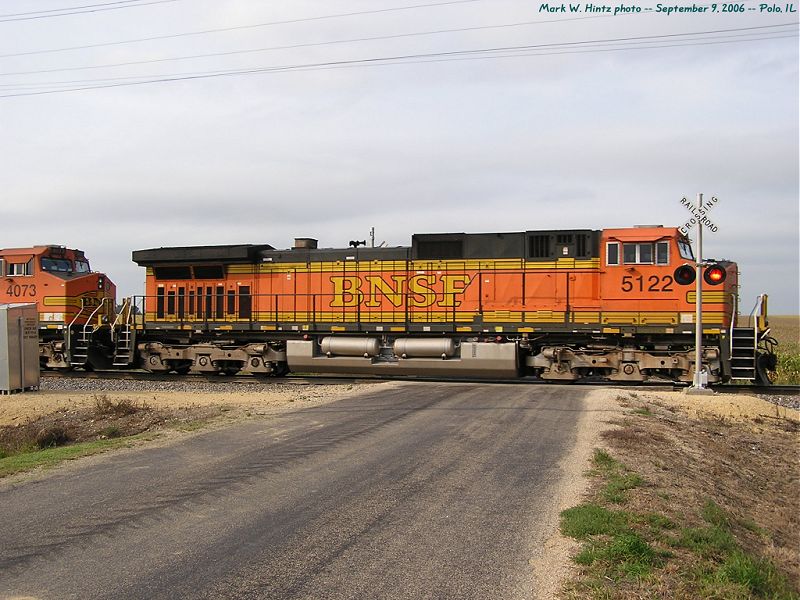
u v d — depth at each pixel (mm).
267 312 21531
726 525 7480
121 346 23141
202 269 22219
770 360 17750
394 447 10289
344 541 6457
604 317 18484
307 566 5898
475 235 19719
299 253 21344
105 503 7879
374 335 20719
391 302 20344
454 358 19781
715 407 14891
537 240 19172
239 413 14000
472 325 19547
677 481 8594
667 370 18266
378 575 5688
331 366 20781
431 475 8680
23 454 11539
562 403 14188
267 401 15766
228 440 11234
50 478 9102
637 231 18312
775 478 11016
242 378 21359
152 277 22844
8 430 14641
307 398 16062
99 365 23953
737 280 18438
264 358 21453
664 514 7113
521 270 19234
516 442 10469
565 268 18875
